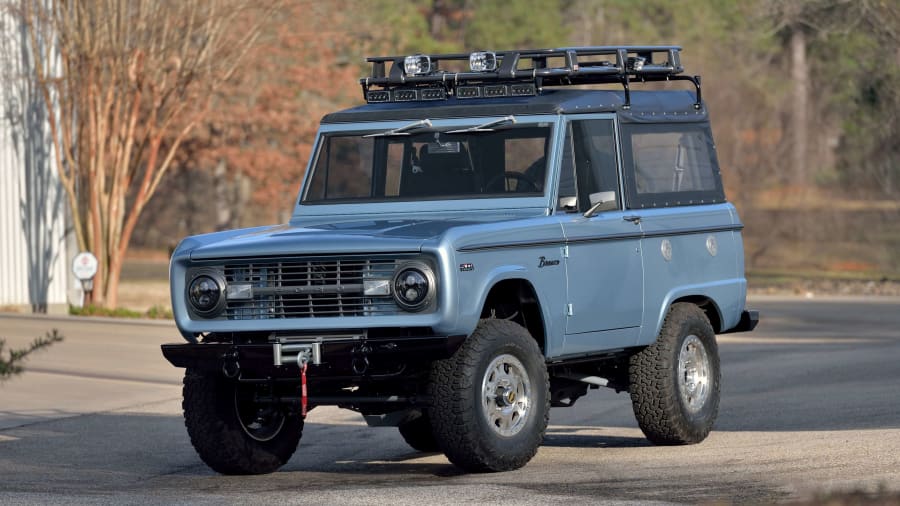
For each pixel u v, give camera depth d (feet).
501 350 55.01
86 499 50.88
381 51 275.39
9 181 157.48
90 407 87.45
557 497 48.70
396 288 52.70
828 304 188.96
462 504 47.67
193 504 49.29
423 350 52.47
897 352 117.70
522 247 56.39
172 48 165.78
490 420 54.80
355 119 63.05
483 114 60.90
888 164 262.26
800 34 255.91
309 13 254.47
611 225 61.46
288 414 60.34
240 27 188.24
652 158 65.41
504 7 306.55
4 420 81.82
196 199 322.96
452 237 53.01
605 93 64.03
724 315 69.77
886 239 278.87
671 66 66.95
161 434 76.18
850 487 48.37
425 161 61.46
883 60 215.10
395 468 61.67
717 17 292.81
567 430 74.69
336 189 62.59
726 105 281.95
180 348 55.47
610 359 65.82
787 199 293.64
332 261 53.93
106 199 164.96
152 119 167.63
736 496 48.19
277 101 265.54
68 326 133.59
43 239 159.43
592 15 306.96
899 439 60.70
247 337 55.72
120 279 238.27
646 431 65.57
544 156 59.52
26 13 153.48
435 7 314.96
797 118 285.84
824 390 90.43
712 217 68.64
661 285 64.80
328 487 54.70
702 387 67.26
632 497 48.60
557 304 58.08
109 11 160.45
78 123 164.66
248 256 54.85
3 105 156.87
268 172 270.46
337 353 53.21
